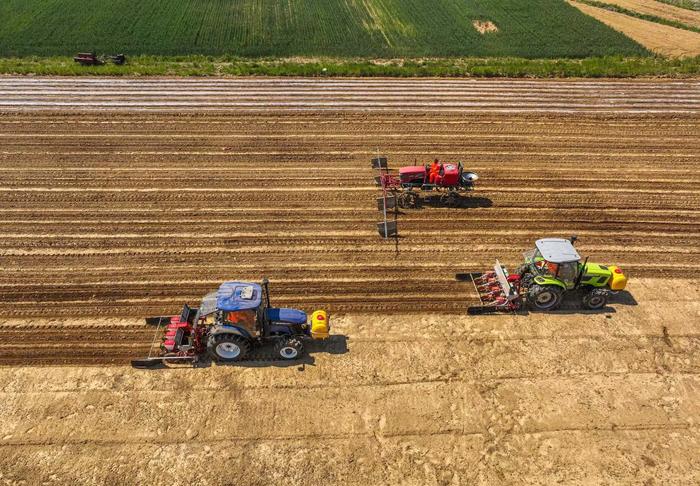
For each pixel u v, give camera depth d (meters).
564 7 44.28
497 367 14.02
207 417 12.64
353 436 12.35
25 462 11.62
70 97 27.41
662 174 22.38
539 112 27.11
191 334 13.83
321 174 21.92
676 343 14.78
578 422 12.75
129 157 22.66
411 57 35.19
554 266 15.01
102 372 13.61
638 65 33.34
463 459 11.98
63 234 18.28
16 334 14.61
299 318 13.90
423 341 14.71
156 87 28.94
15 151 22.78
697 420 12.81
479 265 17.41
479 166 22.62
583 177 22.08
